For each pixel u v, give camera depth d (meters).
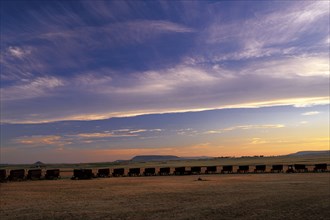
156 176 80.38
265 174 76.06
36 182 65.31
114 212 26.92
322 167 81.00
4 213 27.27
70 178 78.75
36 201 34.81
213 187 46.47
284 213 24.92
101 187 51.03
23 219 24.56
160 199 34.53
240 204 29.72
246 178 63.69
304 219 22.69
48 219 24.36
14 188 51.66
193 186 48.97
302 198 32.69
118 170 85.88
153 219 23.70
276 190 40.44
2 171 69.19
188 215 24.92
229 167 87.56
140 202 32.59
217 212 25.89
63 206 30.72
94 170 122.25
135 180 66.75
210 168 88.75
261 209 26.86
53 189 49.06
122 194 40.22
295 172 79.81
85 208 29.28
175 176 78.12
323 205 28.20
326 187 42.91
